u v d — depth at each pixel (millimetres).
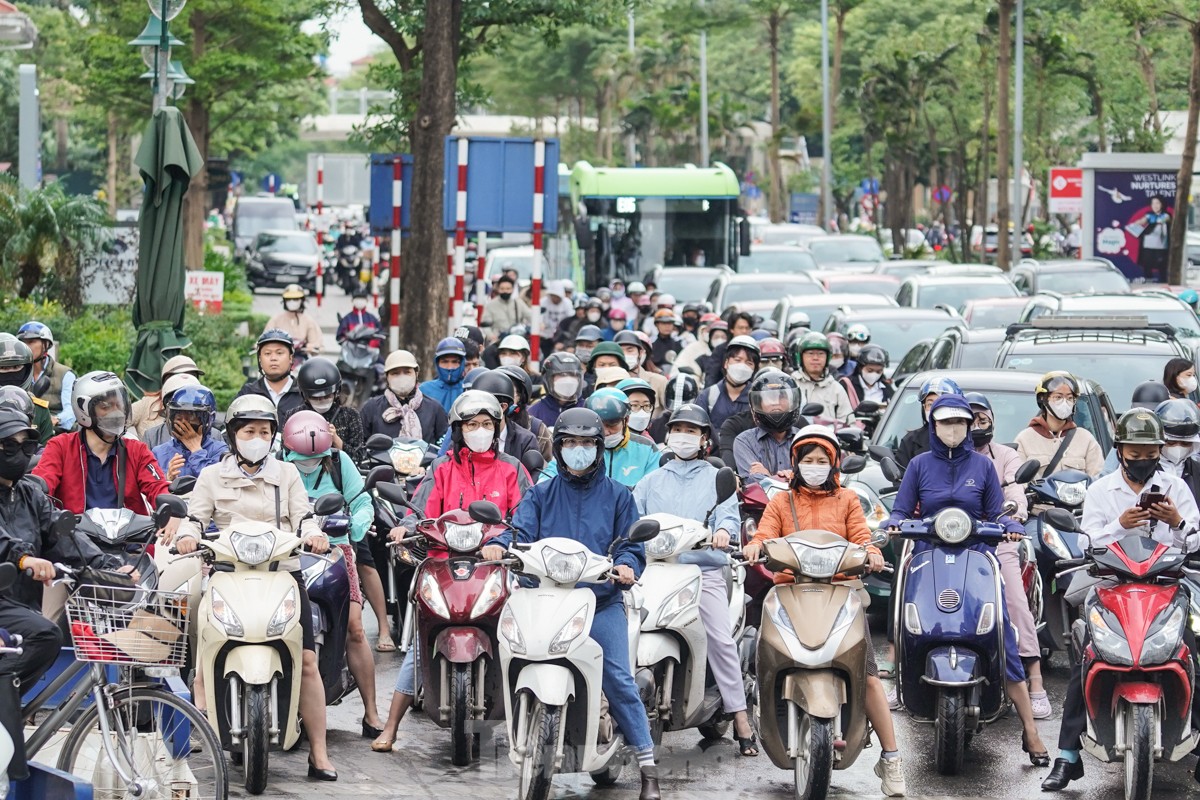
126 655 9297
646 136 104250
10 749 9336
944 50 75625
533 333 27500
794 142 108125
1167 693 10805
